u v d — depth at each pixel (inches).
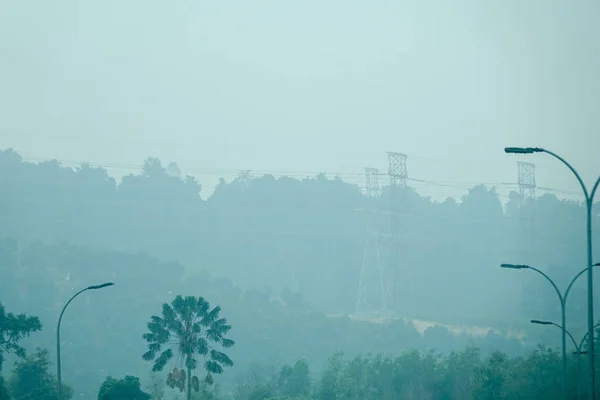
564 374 7495.1
